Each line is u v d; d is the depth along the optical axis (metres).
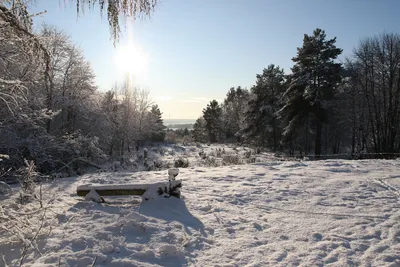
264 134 47.66
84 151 17.42
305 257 4.02
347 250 4.20
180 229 4.86
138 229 4.73
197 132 78.25
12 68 6.00
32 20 4.54
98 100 26.44
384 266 3.78
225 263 3.84
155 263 3.79
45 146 14.70
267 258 3.99
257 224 5.19
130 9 3.93
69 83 22.48
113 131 29.44
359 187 7.68
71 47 22.12
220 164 16.94
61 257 3.80
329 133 41.00
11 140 12.85
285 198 6.77
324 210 5.93
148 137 59.16
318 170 10.22
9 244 4.18
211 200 6.60
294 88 33.41
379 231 4.86
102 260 3.78
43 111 12.23
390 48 31.78
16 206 5.82
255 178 8.93
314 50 31.52
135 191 6.25
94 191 6.23
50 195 6.81
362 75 34.06
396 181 8.27
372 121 32.88
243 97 75.12
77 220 5.09
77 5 3.86
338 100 34.47
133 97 42.81
